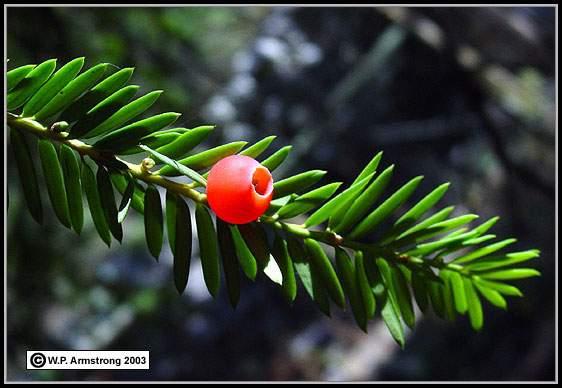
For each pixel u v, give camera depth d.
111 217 0.18
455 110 0.96
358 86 0.94
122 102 0.18
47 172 0.18
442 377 0.96
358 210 0.19
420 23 0.82
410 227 0.19
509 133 0.91
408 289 0.19
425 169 1.00
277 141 0.93
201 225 0.18
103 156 0.18
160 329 0.98
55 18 0.54
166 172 0.18
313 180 0.18
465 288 0.20
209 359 0.99
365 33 0.99
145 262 0.97
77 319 0.83
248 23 1.06
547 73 0.84
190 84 0.83
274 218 0.19
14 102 0.18
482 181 0.98
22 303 0.62
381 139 0.98
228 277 0.18
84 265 0.78
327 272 0.19
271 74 0.95
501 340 0.97
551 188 0.83
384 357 0.99
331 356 1.01
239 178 0.18
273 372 0.99
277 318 1.06
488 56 0.83
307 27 1.00
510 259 0.19
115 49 0.59
